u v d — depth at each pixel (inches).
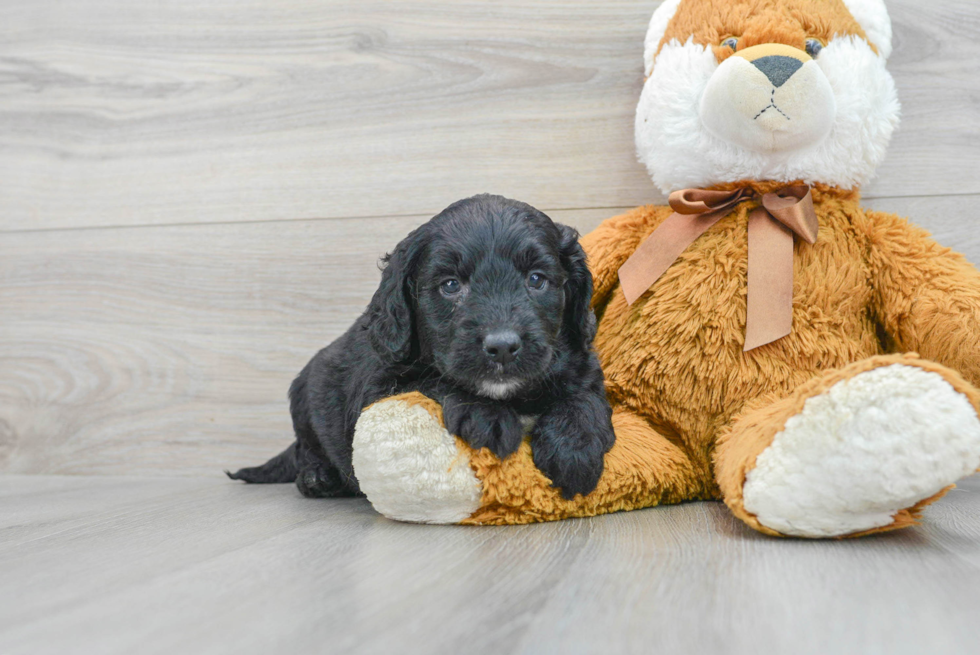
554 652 15.4
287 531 23.2
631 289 27.1
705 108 26.5
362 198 35.0
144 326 36.1
